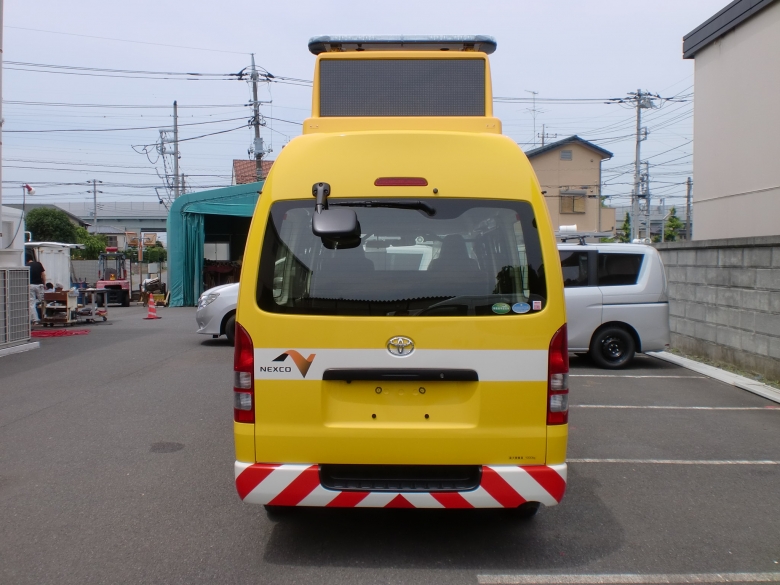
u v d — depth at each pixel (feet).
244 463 12.07
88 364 34.78
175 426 22.40
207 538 13.75
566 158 147.54
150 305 64.54
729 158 39.24
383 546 13.48
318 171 12.31
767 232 35.96
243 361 12.05
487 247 12.21
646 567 12.67
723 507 15.79
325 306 12.02
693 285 36.70
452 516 15.10
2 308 38.32
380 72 17.52
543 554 13.20
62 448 19.90
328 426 11.98
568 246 33.68
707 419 23.88
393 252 12.15
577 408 25.53
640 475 18.07
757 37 36.60
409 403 12.06
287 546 13.41
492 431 11.97
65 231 147.02
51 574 12.08
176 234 84.74
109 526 14.32
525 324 12.00
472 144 12.42
